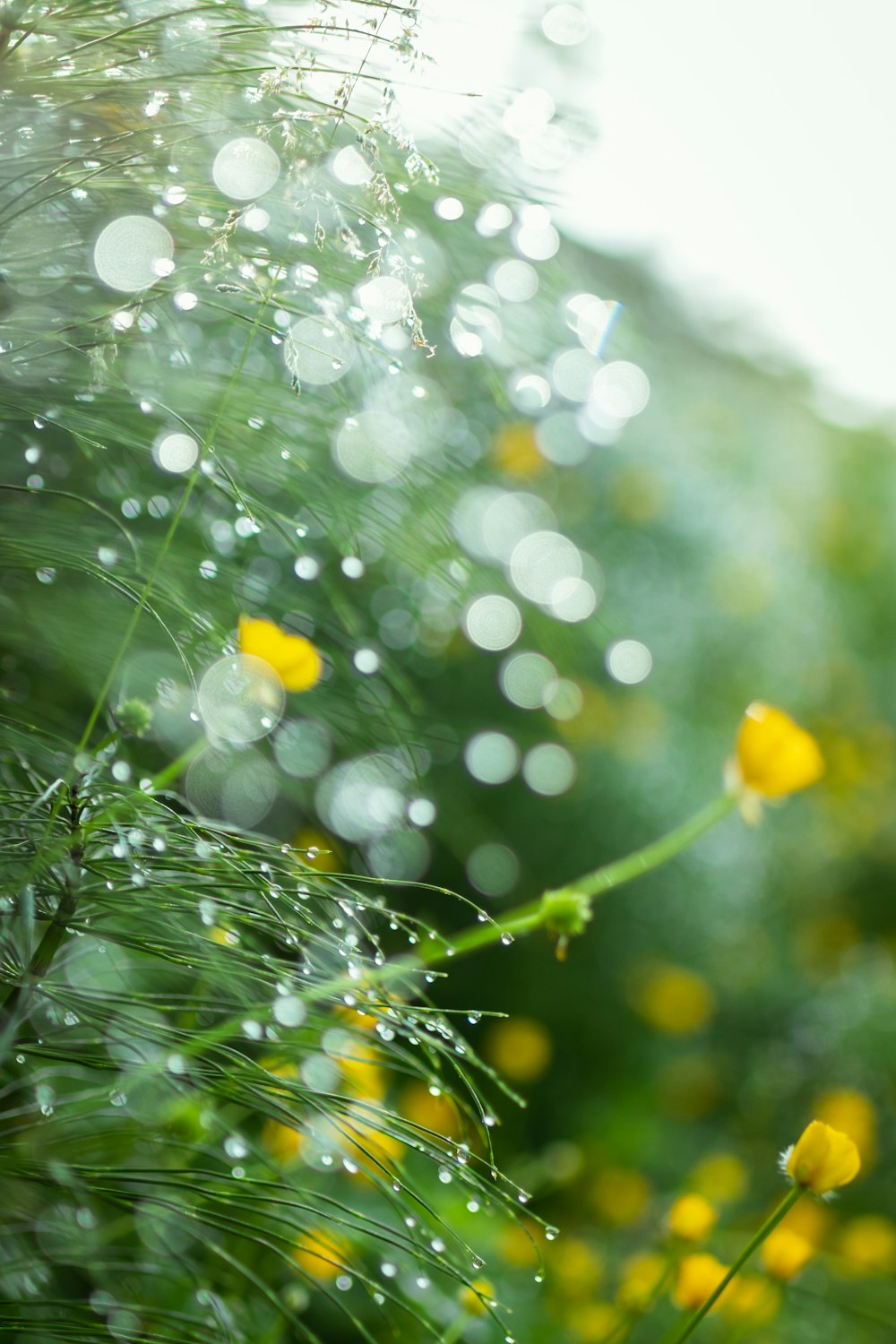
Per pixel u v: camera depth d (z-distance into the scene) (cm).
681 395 221
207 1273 77
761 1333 100
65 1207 72
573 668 108
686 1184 123
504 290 86
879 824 201
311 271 70
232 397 73
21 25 66
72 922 65
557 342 92
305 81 69
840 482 249
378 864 96
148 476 78
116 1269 71
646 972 157
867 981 181
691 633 181
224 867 66
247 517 71
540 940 143
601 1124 140
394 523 80
